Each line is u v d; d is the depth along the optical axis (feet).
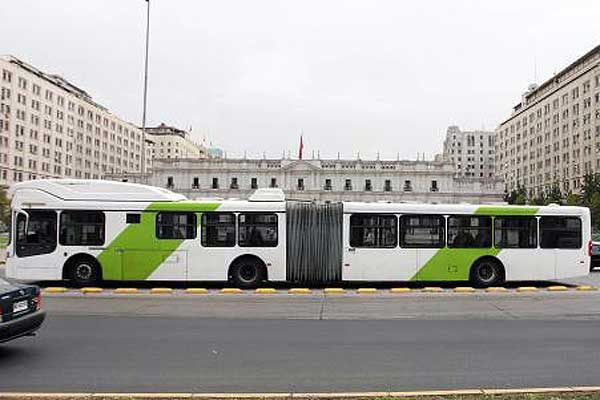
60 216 55.62
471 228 57.88
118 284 59.72
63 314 40.65
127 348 29.04
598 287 59.77
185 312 41.83
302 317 39.86
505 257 57.72
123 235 55.72
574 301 48.34
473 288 56.44
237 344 30.19
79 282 55.57
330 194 334.44
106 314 40.75
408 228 57.41
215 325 36.40
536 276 57.93
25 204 55.62
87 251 55.47
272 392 21.13
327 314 41.19
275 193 57.98
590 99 302.66
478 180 335.26
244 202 57.11
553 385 22.30
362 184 336.49
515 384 22.41
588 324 37.40
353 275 56.90
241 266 56.29
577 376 23.71
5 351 28.25
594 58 309.83
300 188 336.90
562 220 58.75
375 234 57.31
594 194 213.05
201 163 341.41
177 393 20.80
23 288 26.84
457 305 45.78
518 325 36.86
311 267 56.70
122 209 55.93
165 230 56.03
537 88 402.93
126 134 479.00
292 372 24.23
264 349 28.94
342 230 57.21
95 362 25.93
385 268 57.06
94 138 414.82
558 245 58.44
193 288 57.36
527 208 58.39
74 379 22.91
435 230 57.62
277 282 62.90
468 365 25.62
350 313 41.70
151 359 26.58
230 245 56.24
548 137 361.10
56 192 55.98
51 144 352.28
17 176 313.12
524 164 404.98
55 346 29.48
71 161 379.14
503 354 27.91
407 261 57.11
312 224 57.21
